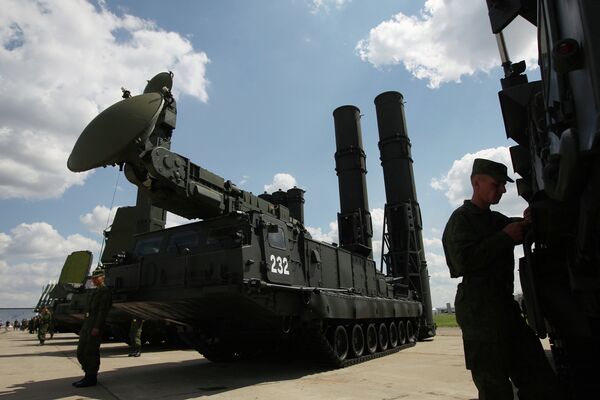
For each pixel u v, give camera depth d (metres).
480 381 2.67
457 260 2.80
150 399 6.38
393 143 21.70
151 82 9.76
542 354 2.77
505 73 4.95
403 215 20.52
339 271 12.07
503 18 3.74
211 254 8.00
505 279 2.85
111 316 13.86
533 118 3.71
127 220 20.56
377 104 22.73
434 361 10.68
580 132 1.95
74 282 26.19
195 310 8.80
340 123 23.22
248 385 7.55
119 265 9.66
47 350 16.31
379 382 7.63
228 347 10.89
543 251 2.87
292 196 25.14
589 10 1.81
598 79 1.70
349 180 22.23
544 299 2.79
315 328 9.12
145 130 7.94
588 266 2.28
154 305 8.73
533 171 4.13
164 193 8.80
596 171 1.82
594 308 2.37
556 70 1.92
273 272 8.51
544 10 2.55
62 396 6.71
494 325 2.68
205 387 7.38
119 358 12.74
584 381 2.72
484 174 2.98
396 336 14.44
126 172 8.48
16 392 7.10
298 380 8.05
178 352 14.95
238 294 7.48
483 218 2.97
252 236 8.22
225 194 10.06
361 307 11.39
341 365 9.76
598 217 1.93
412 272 20.06
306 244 10.38
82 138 8.36
